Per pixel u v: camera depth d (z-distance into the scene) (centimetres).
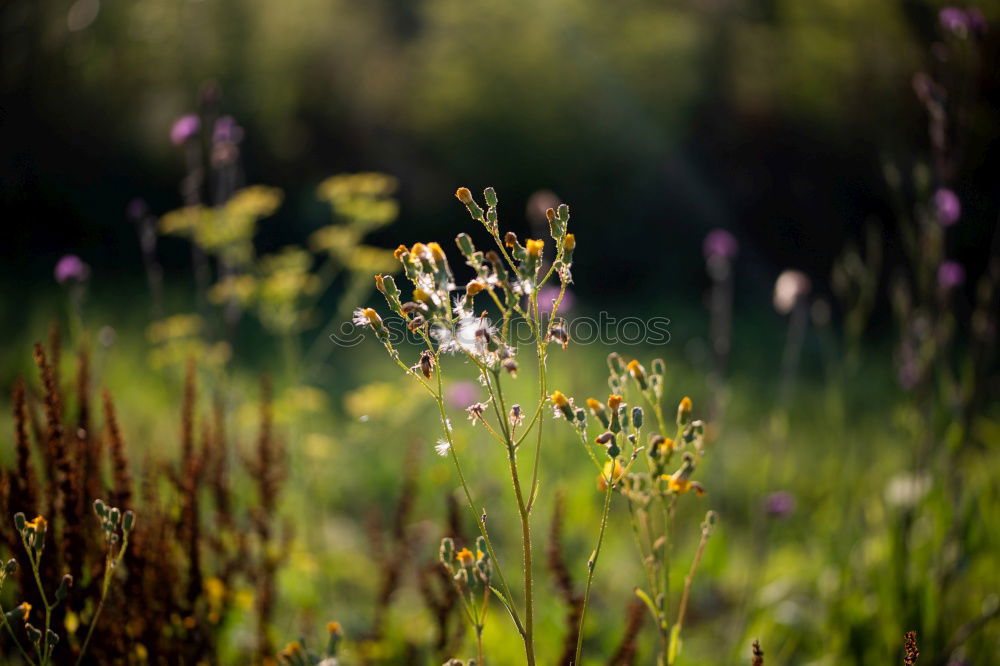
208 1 1098
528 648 130
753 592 301
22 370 521
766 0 1225
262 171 1204
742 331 895
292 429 329
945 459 274
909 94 1089
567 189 1177
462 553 134
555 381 482
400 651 253
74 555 170
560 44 1178
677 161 1184
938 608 243
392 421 445
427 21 1260
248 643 240
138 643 182
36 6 800
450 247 1182
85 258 1064
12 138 957
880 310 950
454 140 1165
